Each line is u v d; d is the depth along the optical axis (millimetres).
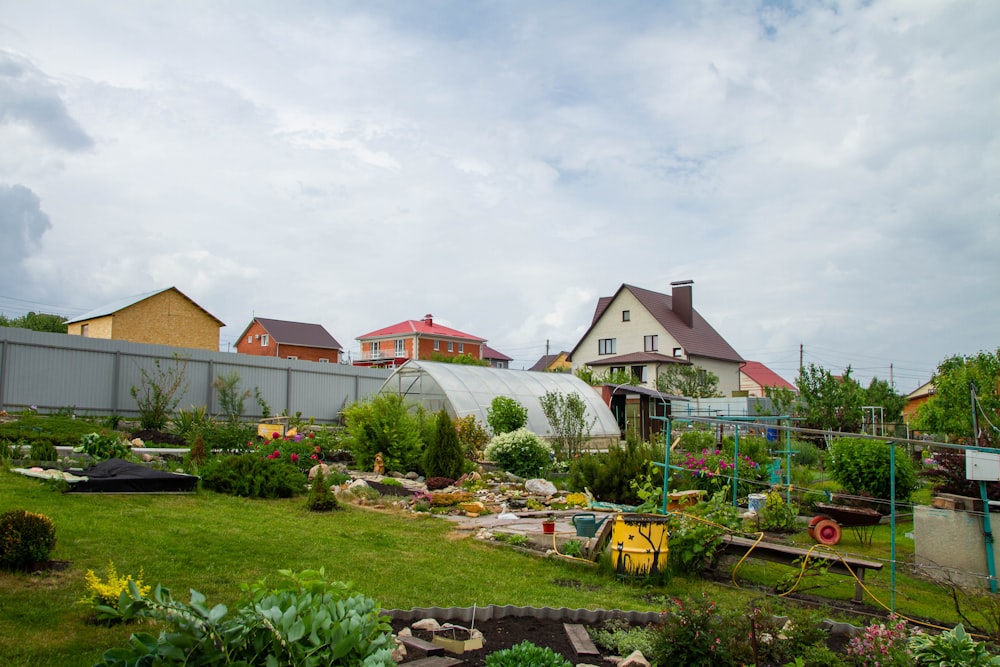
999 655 5590
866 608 8062
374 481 15719
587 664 5145
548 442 22641
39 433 16688
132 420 22391
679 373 44188
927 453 22797
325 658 3404
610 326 52469
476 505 13023
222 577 6969
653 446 18781
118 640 5062
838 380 26109
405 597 6930
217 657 3285
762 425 10031
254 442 19391
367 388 32531
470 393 24094
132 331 37688
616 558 8758
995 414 20172
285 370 29500
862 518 11852
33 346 22125
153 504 10461
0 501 9250
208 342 40781
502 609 6305
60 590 5977
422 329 73625
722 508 9555
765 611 5477
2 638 4902
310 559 8180
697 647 5012
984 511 9656
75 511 9211
